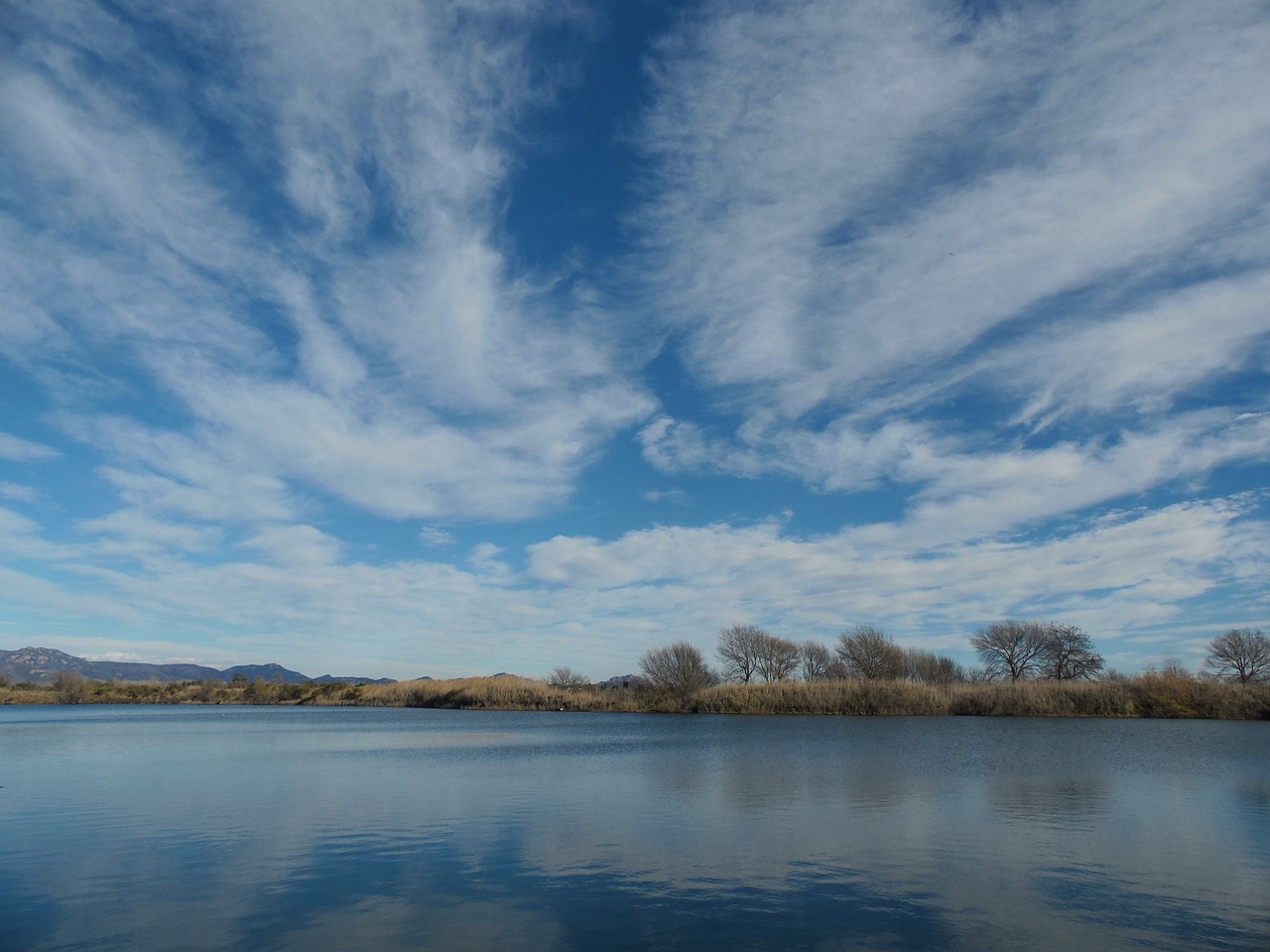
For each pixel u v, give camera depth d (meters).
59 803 26.23
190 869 17.50
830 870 17.28
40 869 17.55
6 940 13.05
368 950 12.60
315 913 14.39
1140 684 76.88
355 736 58.00
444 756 42.00
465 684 121.81
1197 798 26.39
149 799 26.97
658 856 18.55
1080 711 76.25
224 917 14.17
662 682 98.69
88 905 14.87
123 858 18.53
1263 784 29.55
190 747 48.25
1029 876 16.77
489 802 26.08
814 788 28.83
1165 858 18.28
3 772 35.06
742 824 22.20
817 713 84.81
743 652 106.69
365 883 16.34
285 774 33.62
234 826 22.22
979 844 19.69
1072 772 33.62
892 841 20.06
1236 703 71.31
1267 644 88.50
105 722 79.31
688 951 12.53
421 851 19.11
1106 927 13.62
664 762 38.31
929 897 15.23
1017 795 27.06
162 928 13.62
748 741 50.72
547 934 13.29
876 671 96.00
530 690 114.31
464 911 14.48
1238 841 20.00
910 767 35.69
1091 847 19.38
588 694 108.31
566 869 17.41
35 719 86.06
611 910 14.52
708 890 15.77
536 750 45.41
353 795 27.66
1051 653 105.56
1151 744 47.09
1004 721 70.75
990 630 110.44
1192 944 12.86
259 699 145.00
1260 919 14.01
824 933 13.34
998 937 13.16
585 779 31.64
